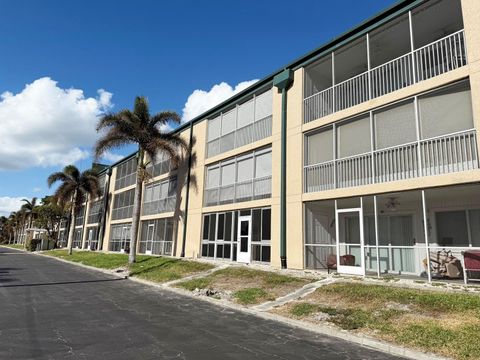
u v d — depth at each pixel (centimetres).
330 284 1217
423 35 1460
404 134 1281
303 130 1630
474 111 1074
